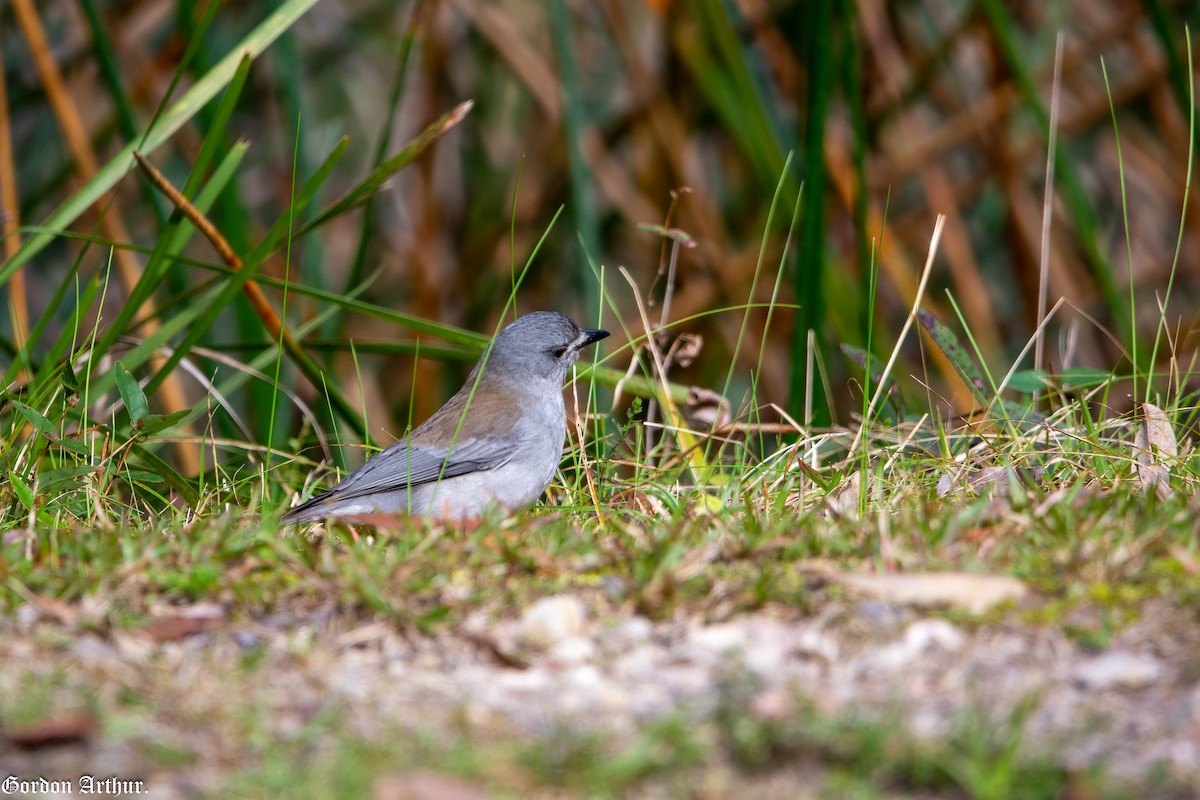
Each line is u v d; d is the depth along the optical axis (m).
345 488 9.85
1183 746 4.87
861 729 4.80
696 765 4.79
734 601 6.24
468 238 17.80
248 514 8.62
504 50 16.72
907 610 6.11
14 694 5.32
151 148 10.66
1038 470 8.94
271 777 4.70
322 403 13.35
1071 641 5.73
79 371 11.17
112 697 5.36
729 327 16.36
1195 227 15.80
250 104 18.06
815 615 6.12
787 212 14.42
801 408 12.55
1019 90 14.65
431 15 16.64
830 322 14.56
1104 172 17.45
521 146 18.03
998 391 10.05
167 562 6.94
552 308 17.59
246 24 17.00
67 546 7.32
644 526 8.29
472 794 4.59
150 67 16.48
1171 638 5.71
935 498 8.40
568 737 4.92
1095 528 6.86
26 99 16.56
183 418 11.13
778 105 16.44
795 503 8.97
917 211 17.70
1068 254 16.81
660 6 15.16
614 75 18.86
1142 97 16.50
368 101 20.19
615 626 6.12
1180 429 10.00
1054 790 4.55
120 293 15.87
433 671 5.73
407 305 17.73
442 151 17.92
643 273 17.47
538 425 10.60
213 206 15.55
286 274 10.59
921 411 13.22
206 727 5.12
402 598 6.37
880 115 16.09
